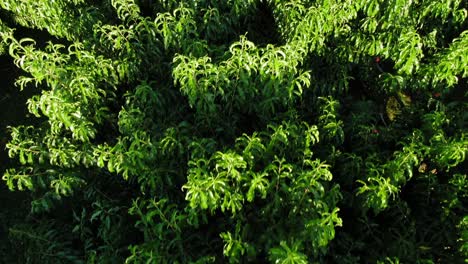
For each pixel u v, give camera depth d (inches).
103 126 197.2
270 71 171.8
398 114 207.0
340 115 197.9
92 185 184.4
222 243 164.1
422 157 171.2
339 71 205.6
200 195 138.2
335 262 165.3
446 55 180.7
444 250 172.1
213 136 181.9
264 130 184.7
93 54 190.4
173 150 169.8
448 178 186.1
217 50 193.8
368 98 227.8
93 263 166.9
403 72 197.5
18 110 281.3
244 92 174.7
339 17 189.9
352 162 168.2
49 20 221.9
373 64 214.4
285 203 153.0
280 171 152.0
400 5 180.9
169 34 187.6
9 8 229.1
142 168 161.2
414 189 184.4
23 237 190.7
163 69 204.5
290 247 143.2
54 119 171.8
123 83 205.0
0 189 242.1
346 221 176.9
